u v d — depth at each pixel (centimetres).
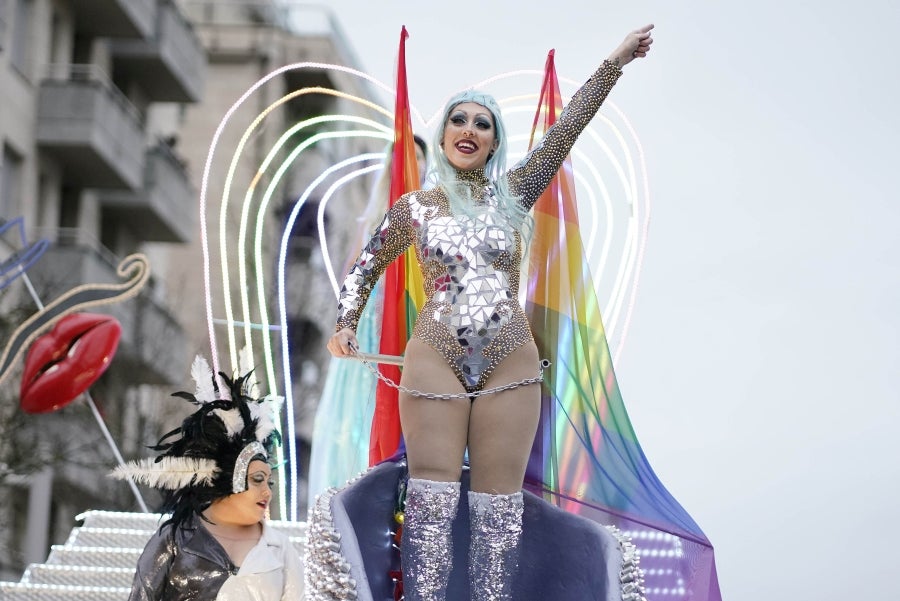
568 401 563
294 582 555
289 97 781
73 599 758
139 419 2420
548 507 526
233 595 538
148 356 2356
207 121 3114
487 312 497
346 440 693
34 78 2272
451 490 491
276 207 2770
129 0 2402
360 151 3028
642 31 539
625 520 547
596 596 501
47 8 2312
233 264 2767
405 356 505
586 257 576
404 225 521
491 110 529
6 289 1998
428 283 511
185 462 550
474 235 505
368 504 516
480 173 527
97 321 1145
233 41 3189
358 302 525
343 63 3222
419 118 721
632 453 554
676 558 539
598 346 568
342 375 700
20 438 1986
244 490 551
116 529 855
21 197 2231
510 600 497
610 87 538
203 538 552
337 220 2773
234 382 574
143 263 1162
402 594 518
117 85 2606
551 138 532
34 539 2164
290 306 2586
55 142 2288
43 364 1130
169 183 2600
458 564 529
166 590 546
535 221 577
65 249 2209
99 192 2520
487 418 495
